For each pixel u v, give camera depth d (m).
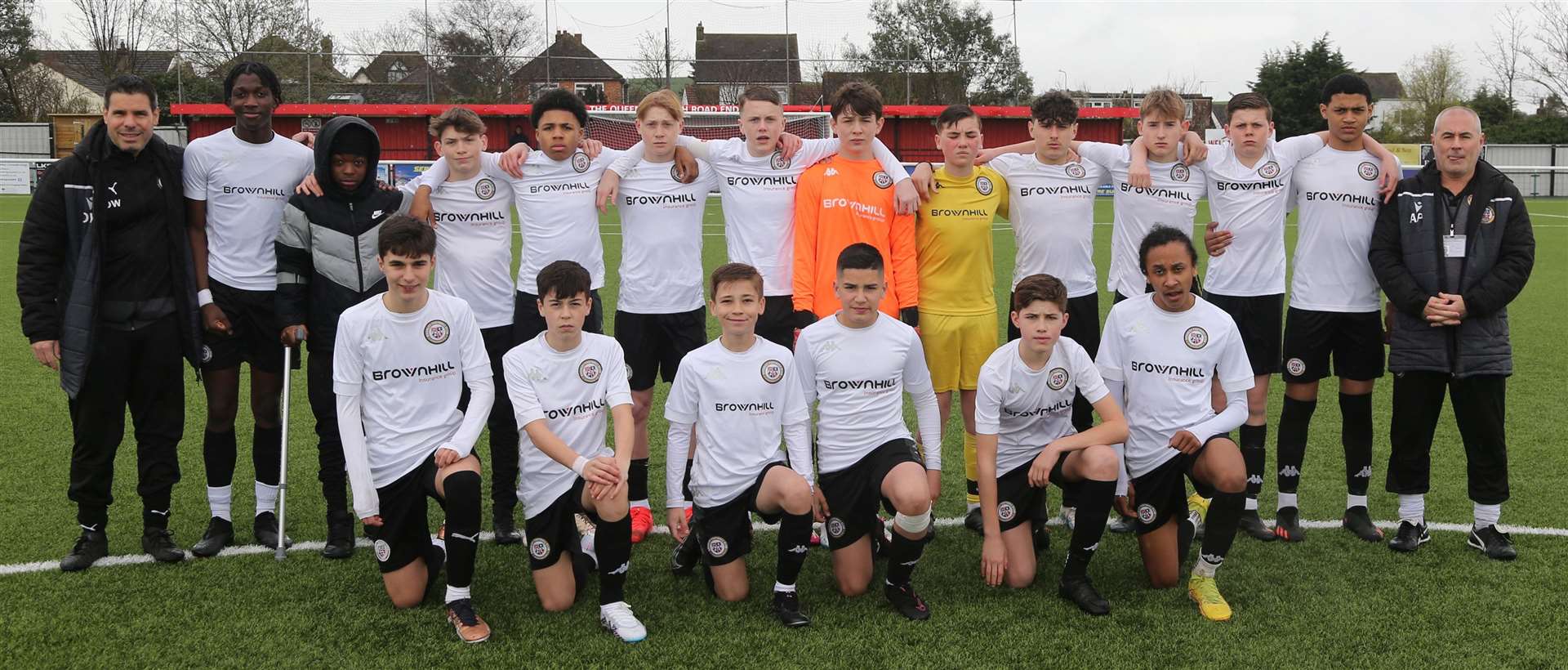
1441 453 5.88
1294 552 4.43
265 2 36.78
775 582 4.14
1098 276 14.35
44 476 5.39
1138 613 3.80
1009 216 5.14
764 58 32.66
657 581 4.16
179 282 4.22
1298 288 4.78
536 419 3.76
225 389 4.45
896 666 3.38
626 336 4.95
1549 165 31.75
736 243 5.04
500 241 4.82
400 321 3.81
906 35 33.44
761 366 3.92
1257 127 4.77
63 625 3.66
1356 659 3.40
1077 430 5.04
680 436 3.96
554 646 3.53
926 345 4.91
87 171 4.04
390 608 3.85
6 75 41.06
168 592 3.96
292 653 3.46
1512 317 10.45
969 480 4.84
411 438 3.83
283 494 4.37
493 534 4.71
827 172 4.79
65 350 4.02
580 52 32.62
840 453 3.99
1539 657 3.40
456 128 4.62
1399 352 4.35
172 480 4.36
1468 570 4.18
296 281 4.32
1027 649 3.50
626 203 4.91
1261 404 4.87
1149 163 5.01
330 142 4.20
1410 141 44.88
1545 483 5.26
